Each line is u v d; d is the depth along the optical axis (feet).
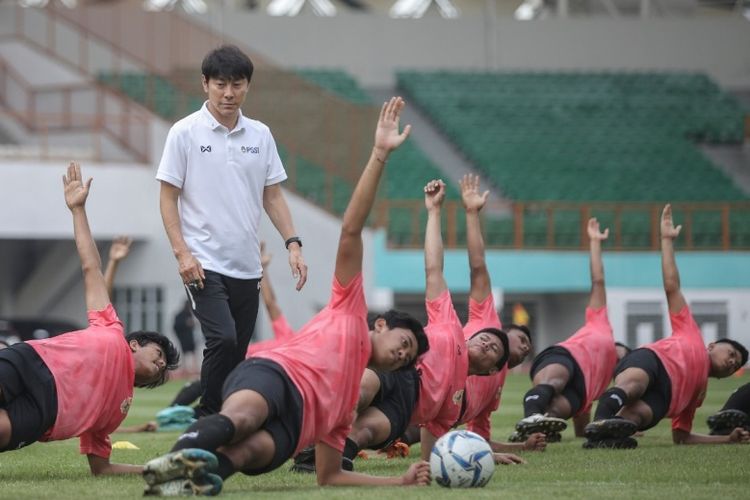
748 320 281.33
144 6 349.82
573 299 283.79
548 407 102.89
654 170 327.06
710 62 374.84
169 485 57.72
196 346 269.03
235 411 59.36
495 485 68.13
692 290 281.13
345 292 64.18
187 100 300.20
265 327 271.28
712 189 319.88
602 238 108.88
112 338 72.28
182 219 77.87
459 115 344.28
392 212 287.28
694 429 129.08
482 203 90.79
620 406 98.12
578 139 338.75
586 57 372.38
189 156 77.25
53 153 276.41
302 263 78.38
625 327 278.67
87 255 73.36
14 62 304.30
